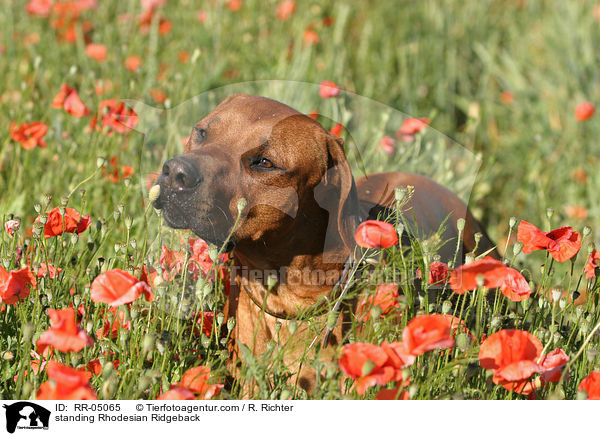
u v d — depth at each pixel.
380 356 2.50
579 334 3.47
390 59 9.32
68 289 3.41
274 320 3.52
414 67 9.27
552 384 3.11
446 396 2.81
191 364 3.29
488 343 2.66
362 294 3.13
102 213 4.73
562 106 8.77
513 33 10.41
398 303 2.96
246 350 2.88
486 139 8.39
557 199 6.95
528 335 2.69
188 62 7.43
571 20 9.82
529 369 2.61
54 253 3.55
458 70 9.55
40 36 8.09
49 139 5.65
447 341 2.56
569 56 9.22
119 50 8.04
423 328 2.53
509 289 3.04
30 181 5.17
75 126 5.91
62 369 2.38
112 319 3.34
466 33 10.25
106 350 3.10
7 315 3.42
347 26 9.88
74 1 9.12
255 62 8.23
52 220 3.26
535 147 8.20
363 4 10.27
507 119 8.98
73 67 6.14
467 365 2.89
